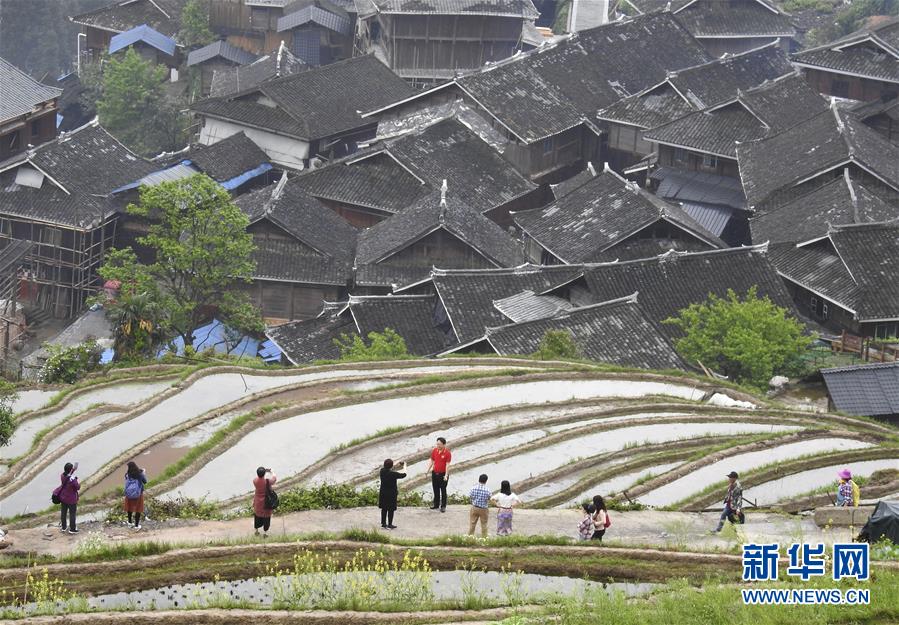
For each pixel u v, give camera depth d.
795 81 175.38
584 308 108.94
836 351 117.56
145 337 109.75
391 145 161.38
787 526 65.94
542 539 60.59
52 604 52.59
